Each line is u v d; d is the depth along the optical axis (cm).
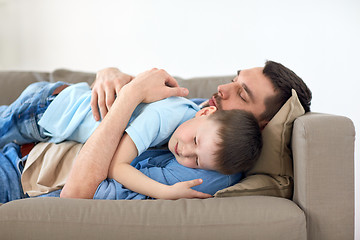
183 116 104
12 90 155
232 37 243
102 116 103
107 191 95
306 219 83
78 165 88
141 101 100
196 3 246
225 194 86
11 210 72
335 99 225
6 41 272
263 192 92
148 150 110
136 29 257
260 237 73
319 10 224
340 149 84
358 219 172
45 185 102
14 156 108
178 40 252
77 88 118
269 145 98
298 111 95
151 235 71
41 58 272
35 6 266
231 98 112
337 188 84
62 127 109
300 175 86
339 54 223
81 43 266
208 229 72
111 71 120
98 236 70
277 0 231
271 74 112
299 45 229
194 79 164
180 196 86
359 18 218
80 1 261
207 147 91
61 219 71
